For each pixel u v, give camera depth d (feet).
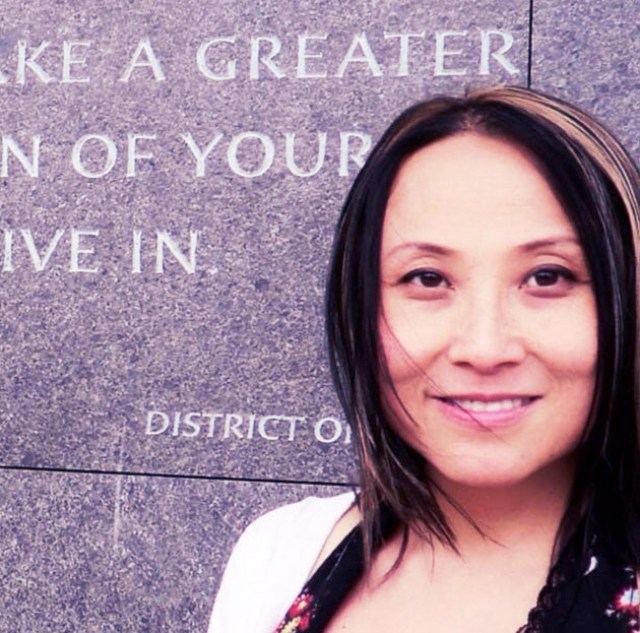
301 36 9.78
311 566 4.22
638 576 3.48
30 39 10.35
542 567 3.67
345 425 9.74
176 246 10.09
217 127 9.98
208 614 9.98
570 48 9.31
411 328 3.55
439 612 3.71
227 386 9.98
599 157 3.42
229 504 9.96
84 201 10.27
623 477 3.56
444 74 9.50
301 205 9.84
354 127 9.70
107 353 10.25
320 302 9.79
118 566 10.21
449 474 3.57
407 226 3.51
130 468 10.19
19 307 10.43
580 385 3.46
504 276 3.41
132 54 10.12
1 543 10.56
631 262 3.42
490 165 3.42
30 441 10.41
